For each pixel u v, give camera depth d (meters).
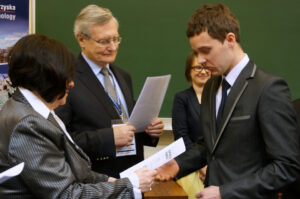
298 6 3.31
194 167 1.69
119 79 2.04
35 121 1.11
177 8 3.26
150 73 3.29
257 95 1.33
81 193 1.16
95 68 1.92
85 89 1.84
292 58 3.34
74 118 1.83
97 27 1.82
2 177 0.93
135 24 3.25
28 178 1.09
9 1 2.74
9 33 2.73
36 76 1.16
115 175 1.86
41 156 1.10
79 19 1.87
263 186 1.27
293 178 1.28
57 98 1.24
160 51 3.29
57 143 1.16
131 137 1.80
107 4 3.20
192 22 1.41
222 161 1.41
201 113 1.57
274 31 3.32
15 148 1.08
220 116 1.47
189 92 2.62
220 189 1.31
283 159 1.26
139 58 3.28
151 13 3.25
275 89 1.31
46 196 1.11
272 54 3.33
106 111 1.85
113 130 1.78
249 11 3.29
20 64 1.16
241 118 1.35
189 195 2.40
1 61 2.68
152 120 1.96
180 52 3.29
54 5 3.15
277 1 3.30
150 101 1.80
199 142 1.76
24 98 1.17
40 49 1.17
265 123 1.29
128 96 2.03
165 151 1.47
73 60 1.25
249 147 1.35
